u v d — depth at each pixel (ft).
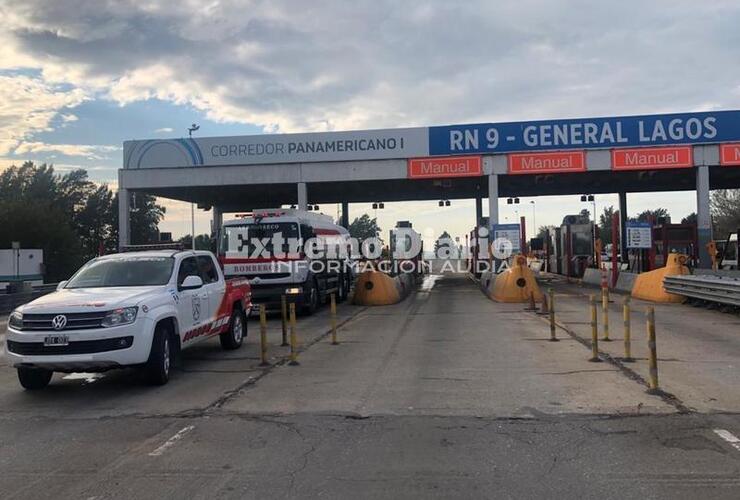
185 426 21.91
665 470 16.79
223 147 90.22
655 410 22.56
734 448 18.43
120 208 91.40
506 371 30.19
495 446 19.03
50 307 26.35
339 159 89.15
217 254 59.88
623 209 130.21
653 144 85.05
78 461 18.43
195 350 39.22
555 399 24.50
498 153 87.20
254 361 34.86
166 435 20.89
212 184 90.63
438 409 23.43
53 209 226.17
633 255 104.83
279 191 111.65
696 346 36.27
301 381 29.04
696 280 56.80
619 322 48.19
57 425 22.54
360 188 114.93
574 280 106.52
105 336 25.98
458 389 26.63
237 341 39.83
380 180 92.17
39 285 110.73
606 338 38.81
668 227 86.74
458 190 121.90
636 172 94.32
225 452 18.95
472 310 60.80
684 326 45.03
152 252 33.96
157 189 101.50
